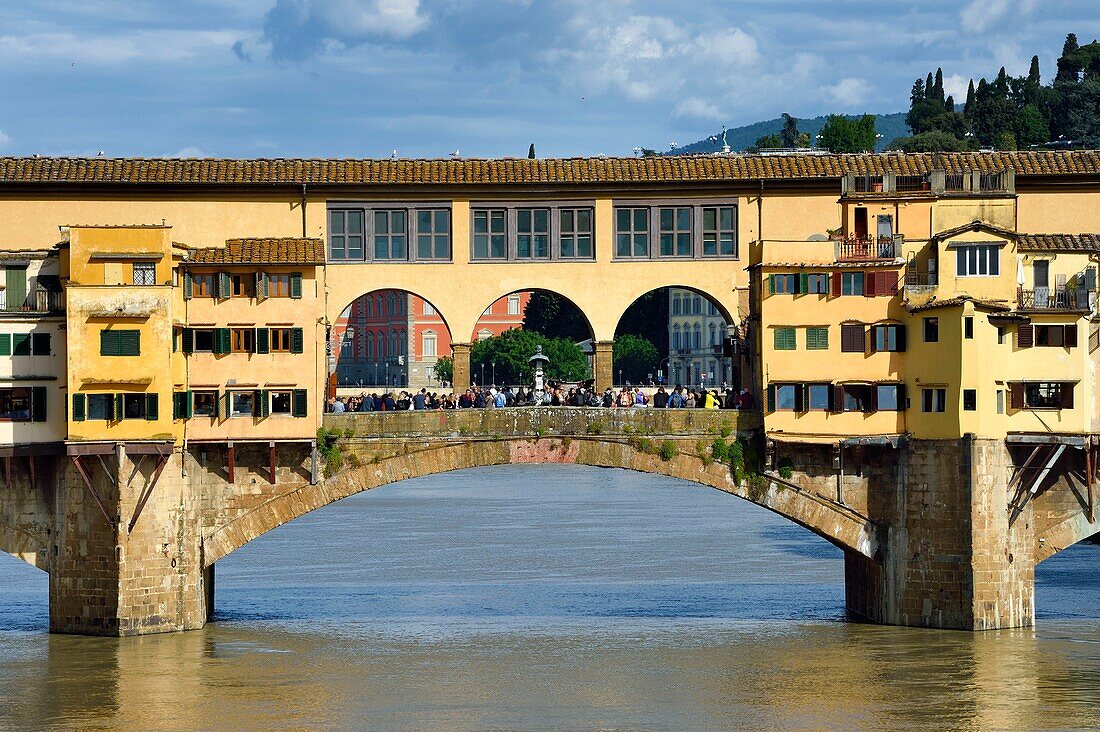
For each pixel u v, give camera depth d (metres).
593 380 122.88
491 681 100.88
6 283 111.19
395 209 120.31
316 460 112.06
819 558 154.12
